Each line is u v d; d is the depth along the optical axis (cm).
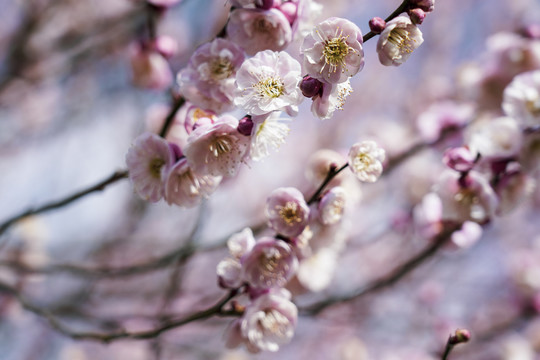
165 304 76
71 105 112
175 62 87
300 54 55
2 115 109
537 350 126
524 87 66
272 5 57
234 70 57
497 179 66
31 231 90
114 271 72
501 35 76
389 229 96
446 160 65
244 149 56
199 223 72
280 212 58
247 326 58
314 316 73
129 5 101
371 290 72
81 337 65
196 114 59
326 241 61
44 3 98
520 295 126
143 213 111
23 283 88
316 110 55
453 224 70
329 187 64
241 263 58
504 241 145
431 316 121
